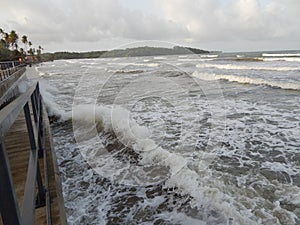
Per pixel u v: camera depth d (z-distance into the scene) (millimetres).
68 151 5125
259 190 3361
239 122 6523
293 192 3295
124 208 3197
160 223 2896
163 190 3535
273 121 6574
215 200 3164
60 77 22172
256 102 8977
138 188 3604
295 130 5812
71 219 3014
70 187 3727
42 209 2131
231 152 4641
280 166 4066
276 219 2777
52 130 6734
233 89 11766
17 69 20391
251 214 2869
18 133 4316
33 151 1944
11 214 817
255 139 5293
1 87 7750
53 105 9203
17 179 2549
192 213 3020
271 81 12602
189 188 3467
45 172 2564
